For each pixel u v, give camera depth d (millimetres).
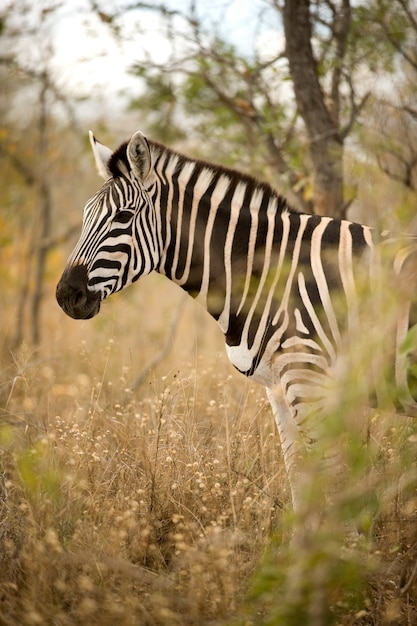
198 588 6039
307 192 11672
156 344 13875
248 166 14094
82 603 5906
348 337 7133
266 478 7770
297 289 7438
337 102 12148
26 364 9492
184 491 7547
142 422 8289
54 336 14094
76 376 11289
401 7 11984
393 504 6824
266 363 7680
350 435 5691
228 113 14477
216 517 7246
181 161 7855
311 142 11375
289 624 5316
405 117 11078
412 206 9367
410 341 5477
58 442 7980
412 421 7492
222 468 7875
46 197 16719
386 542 6727
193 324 15578
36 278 15883
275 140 13281
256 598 5594
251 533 6949
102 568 6273
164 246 7859
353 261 7328
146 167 7578
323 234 7555
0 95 18125
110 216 7531
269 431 9000
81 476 7758
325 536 5414
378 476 6223
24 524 7051
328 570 5309
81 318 7625
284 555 6164
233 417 8891
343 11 11766
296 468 7246
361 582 5961
